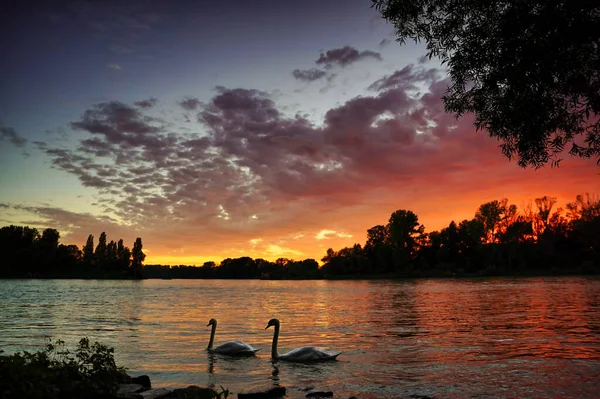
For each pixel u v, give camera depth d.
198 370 13.56
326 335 21.52
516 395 10.29
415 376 12.35
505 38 9.84
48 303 47.28
